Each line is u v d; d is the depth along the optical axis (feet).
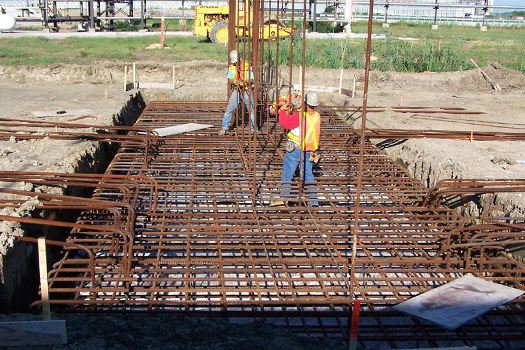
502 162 23.45
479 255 17.88
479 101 40.68
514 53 63.36
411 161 26.73
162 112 35.37
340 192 21.66
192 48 64.44
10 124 27.09
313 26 85.20
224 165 25.17
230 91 33.40
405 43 64.64
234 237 17.84
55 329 11.10
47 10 84.43
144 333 11.95
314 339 12.28
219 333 12.16
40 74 47.50
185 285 14.94
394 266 17.71
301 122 19.22
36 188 18.60
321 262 16.52
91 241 16.74
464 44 71.97
